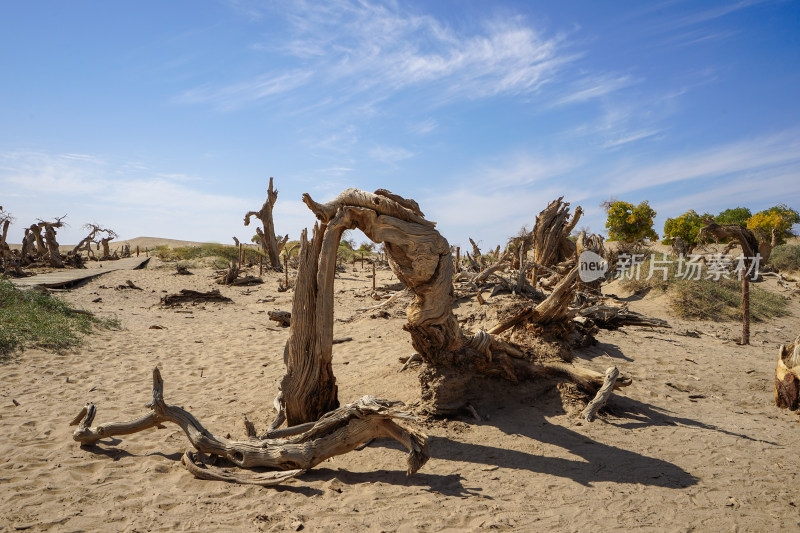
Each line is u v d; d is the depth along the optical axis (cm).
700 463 550
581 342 1024
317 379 586
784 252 3042
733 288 1967
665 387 846
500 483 491
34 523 397
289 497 456
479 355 683
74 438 559
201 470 495
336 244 581
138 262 3994
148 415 566
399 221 588
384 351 1075
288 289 2498
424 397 673
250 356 1078
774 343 1344
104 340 1160
